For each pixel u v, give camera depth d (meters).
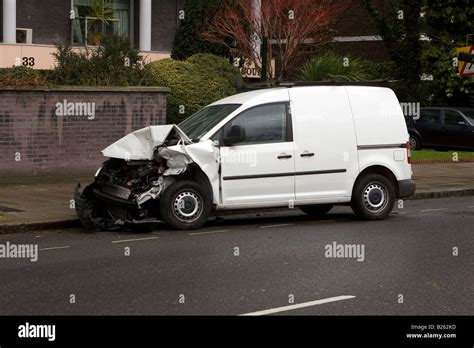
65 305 8.09
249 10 27.05
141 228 12.98
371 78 31.19
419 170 22.97
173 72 22.42
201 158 12.93
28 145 18.33
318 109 13.87
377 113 14.34
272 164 13.40
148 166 12.93
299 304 8.12
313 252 10.98
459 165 24.53
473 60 20.28
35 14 27.62
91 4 28.38
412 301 8.28
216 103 14.25
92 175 19.41
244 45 26.91
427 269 9.87
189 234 12.62
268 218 14.73
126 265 10.11
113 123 19.69
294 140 13.59
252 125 13.38
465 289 8.83
